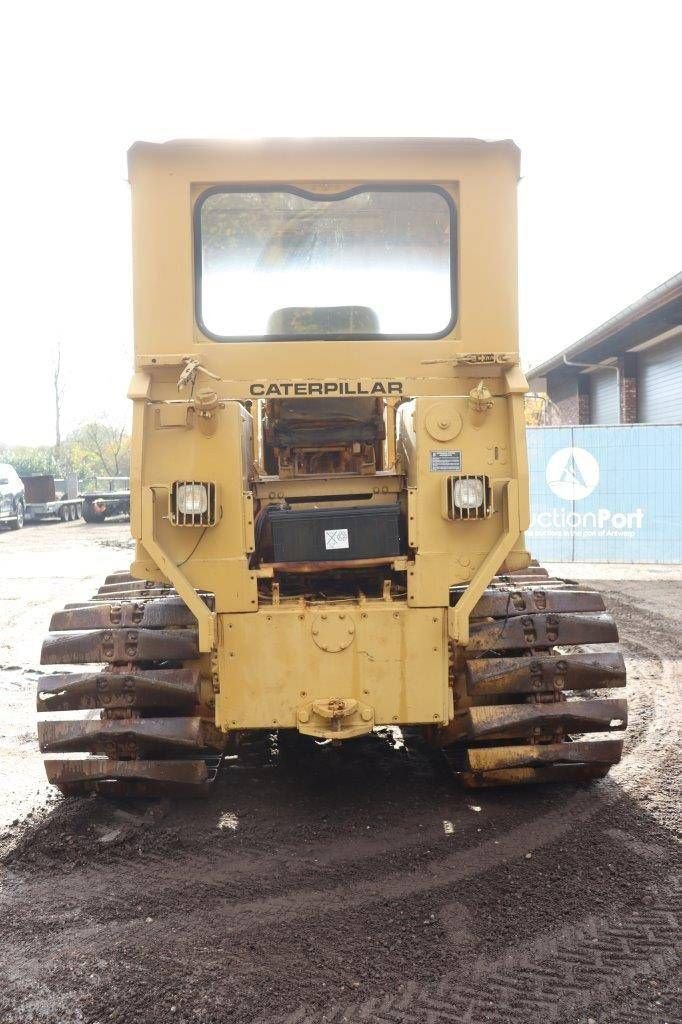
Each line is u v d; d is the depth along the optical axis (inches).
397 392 174.7
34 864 155.0
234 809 179.0
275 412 190.7
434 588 168.1
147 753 178.7
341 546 170.4
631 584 500.1
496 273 180.7
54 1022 110.0
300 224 180.4
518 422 166.7
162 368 174.1
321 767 204.1
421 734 226.2
